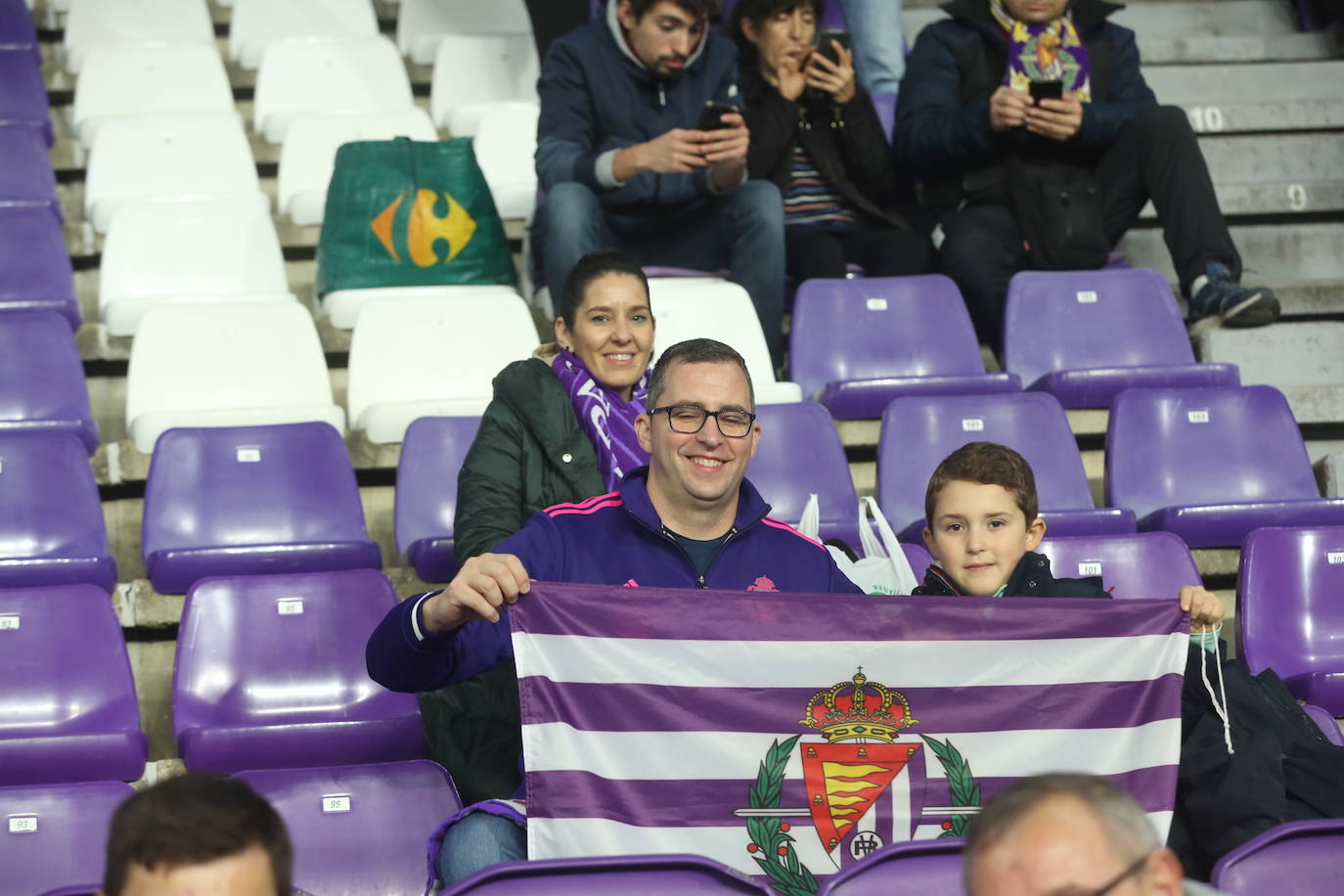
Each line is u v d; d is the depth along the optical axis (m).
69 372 4.84
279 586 3.93
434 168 5.62
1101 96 5.95
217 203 5.72
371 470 4.78
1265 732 2.99
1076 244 5.61
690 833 2.61
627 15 5.54
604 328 3.74
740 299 5.16
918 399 4.72
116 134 6.18
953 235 5.69
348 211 5.55
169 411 4.77
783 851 2.62
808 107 5.88
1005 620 2.72
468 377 5.09
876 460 4.80
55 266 5.40
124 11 7.10
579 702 2.61
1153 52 7.16
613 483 3.62
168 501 4.39
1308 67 7.05
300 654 3.88
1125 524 4.44
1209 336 5.51
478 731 3.12
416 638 2.67
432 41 7.36
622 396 3.79
